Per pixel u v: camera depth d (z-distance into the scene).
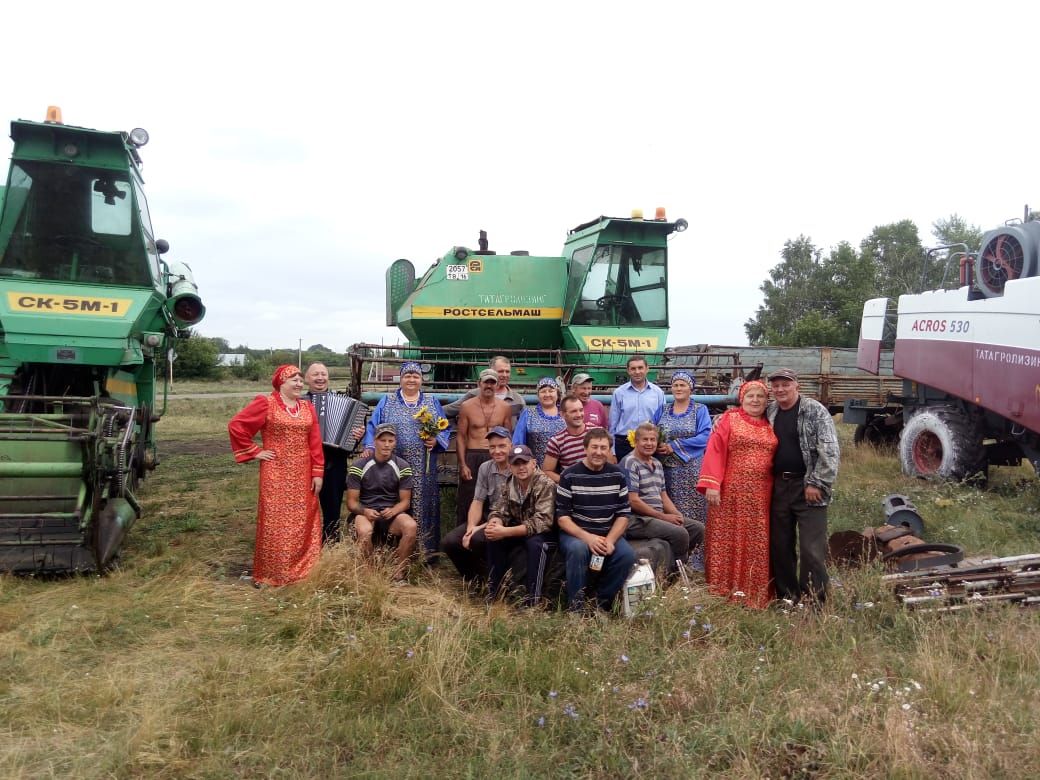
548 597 5.29
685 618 4.67
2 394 6.12
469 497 6.49
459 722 3.54
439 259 10.21
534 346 9.83
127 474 6.32
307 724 3.54
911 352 11.05
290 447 5.69
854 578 5.36
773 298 45.31
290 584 5.55
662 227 9.38
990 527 7.38
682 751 3.27
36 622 4.71
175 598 5.22
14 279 6.40
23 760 3.22
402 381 6.39
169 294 7.86
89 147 6.63
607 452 5.12
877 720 3.46
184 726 3.50
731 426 5.26
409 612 4.98
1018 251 9.30
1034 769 3.14
